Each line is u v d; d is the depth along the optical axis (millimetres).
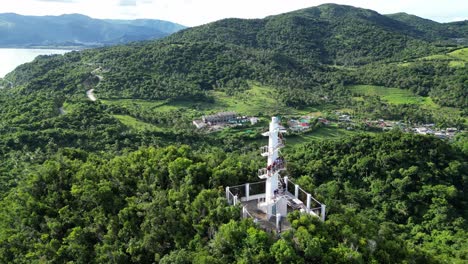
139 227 55031
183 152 73125
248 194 58312
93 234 56344
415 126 199375
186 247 48906
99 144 120750
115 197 61531
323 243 44312
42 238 56031
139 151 77500
